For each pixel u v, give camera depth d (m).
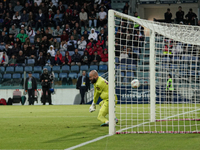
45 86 75.25
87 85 76.25
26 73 84.56
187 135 24.05
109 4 105.00
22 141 22.42
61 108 61.19
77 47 94.62
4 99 79.19
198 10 114.00
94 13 103.25
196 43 36.44
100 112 30.55
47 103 79.50
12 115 45.59
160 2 115.62
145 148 19.00
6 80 82.56
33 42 99.06
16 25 104.06
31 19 103.06
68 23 101.12
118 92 72.50
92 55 85.00
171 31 32.78
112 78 24.64
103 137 23.48
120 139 22.39
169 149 18.61
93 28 102.31
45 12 104.44
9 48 89.88
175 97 66.19
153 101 34.28
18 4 109.06
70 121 36.25
